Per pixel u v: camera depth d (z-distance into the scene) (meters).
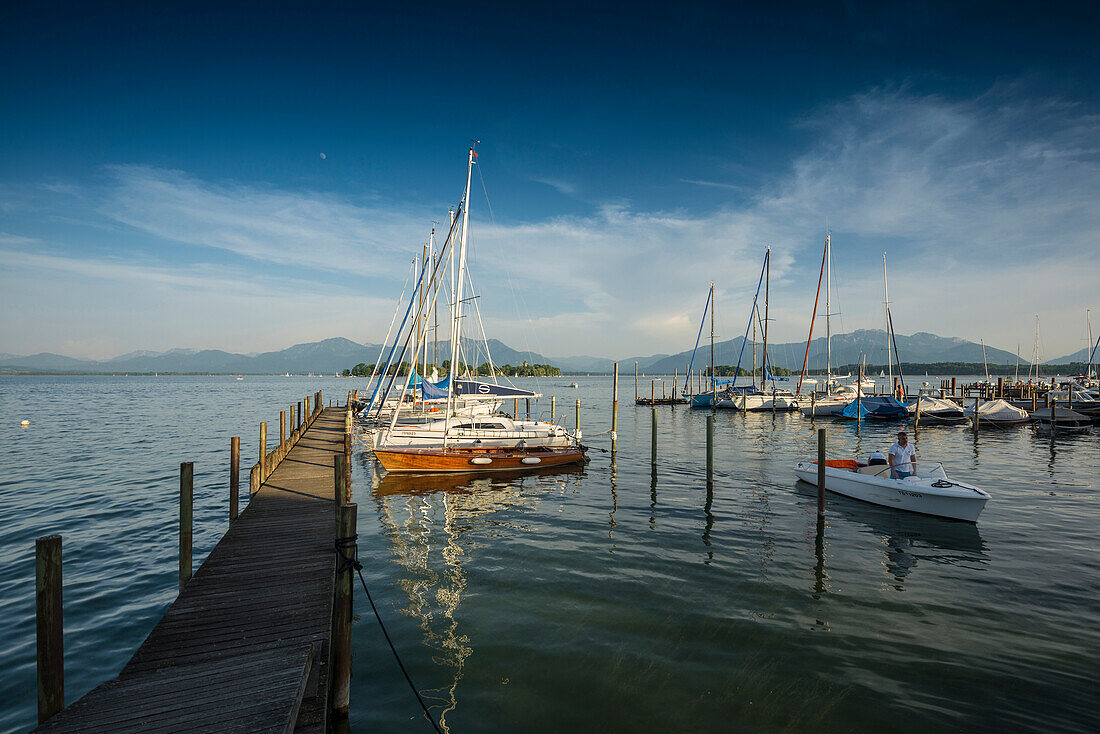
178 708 4.97
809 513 15.71
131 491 18.62
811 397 48.97
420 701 6.86
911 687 7.08
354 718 6.57
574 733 6.22
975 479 20.12
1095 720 6.38
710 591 10.20
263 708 4.98
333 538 11.43
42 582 5.02
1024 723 6.34
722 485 19.53
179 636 7.14
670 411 54.91
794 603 9.66
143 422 43.78
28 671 7.73
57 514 15.74
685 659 7.81
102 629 8.95
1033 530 13.91
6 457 25.67
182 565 9.25
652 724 6.38
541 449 22.59
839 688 7.06
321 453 24.05
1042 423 36.94
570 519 15.27
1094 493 17.91
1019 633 8.51
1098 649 8.00
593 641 8.32
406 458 21.20
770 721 6.41
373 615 9.21
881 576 10.93
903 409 42.12
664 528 14.33
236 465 12.97
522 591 10.23
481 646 8.20
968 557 12.00
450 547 12.84
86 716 4.83
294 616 7.78
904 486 15.52
